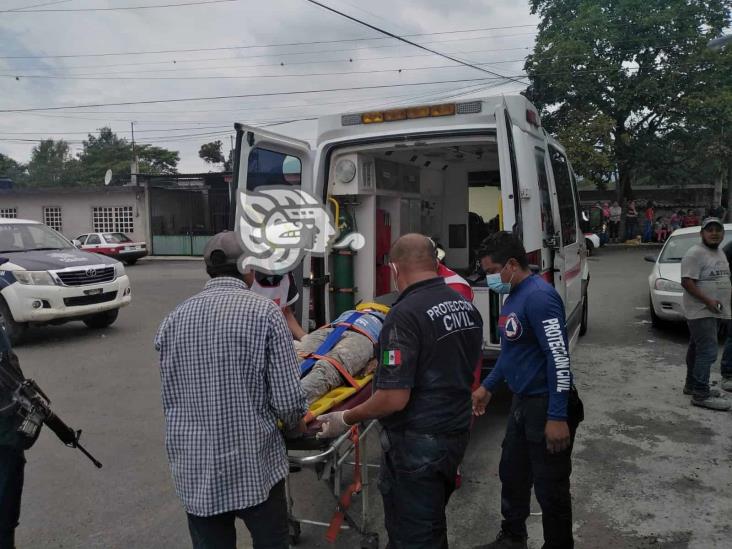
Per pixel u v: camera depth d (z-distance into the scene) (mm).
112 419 5656
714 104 21062
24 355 8383
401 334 2402
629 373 6551
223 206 28484
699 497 3809
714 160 22062
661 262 8742
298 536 3439
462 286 4086
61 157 65688
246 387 2221
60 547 3486
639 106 22750
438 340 2439
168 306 12758
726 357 5895
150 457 4758
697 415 5227
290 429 2420
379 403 2385
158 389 6609
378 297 5742
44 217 29594
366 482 3342
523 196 4371
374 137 4871
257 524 2326
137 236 28688
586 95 22766
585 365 6910
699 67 21938
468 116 4555
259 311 2266
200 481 2189
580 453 4504
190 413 2221
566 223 6305
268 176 4449
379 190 5770
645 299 11453
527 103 4785
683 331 8539
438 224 7855
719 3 21781
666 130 23469
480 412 3297
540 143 5180
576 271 6949
